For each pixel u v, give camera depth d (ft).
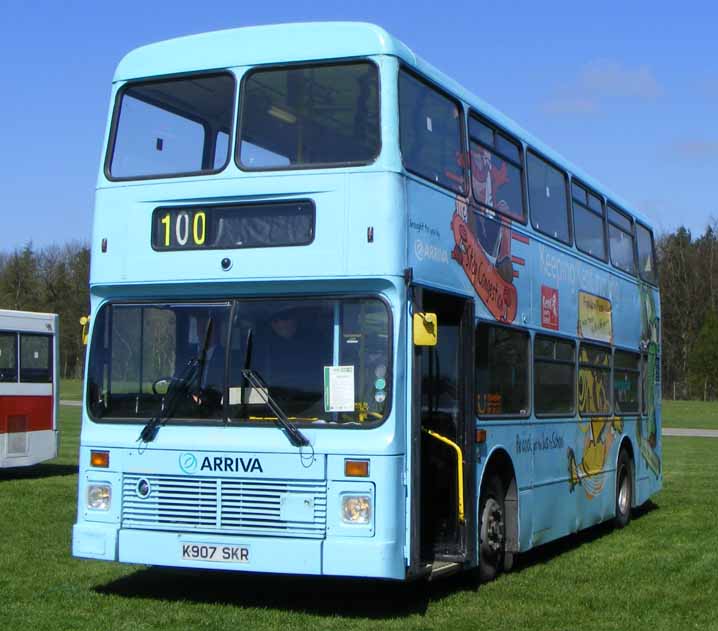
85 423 30.37
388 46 28.81
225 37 30.53
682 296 260.62
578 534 48.16
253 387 28.66
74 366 251.60
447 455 32.17
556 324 41.42
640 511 56.85
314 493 27.66
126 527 29.45
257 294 29.17
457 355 32.32
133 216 30.45
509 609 30.19
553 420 40.47
